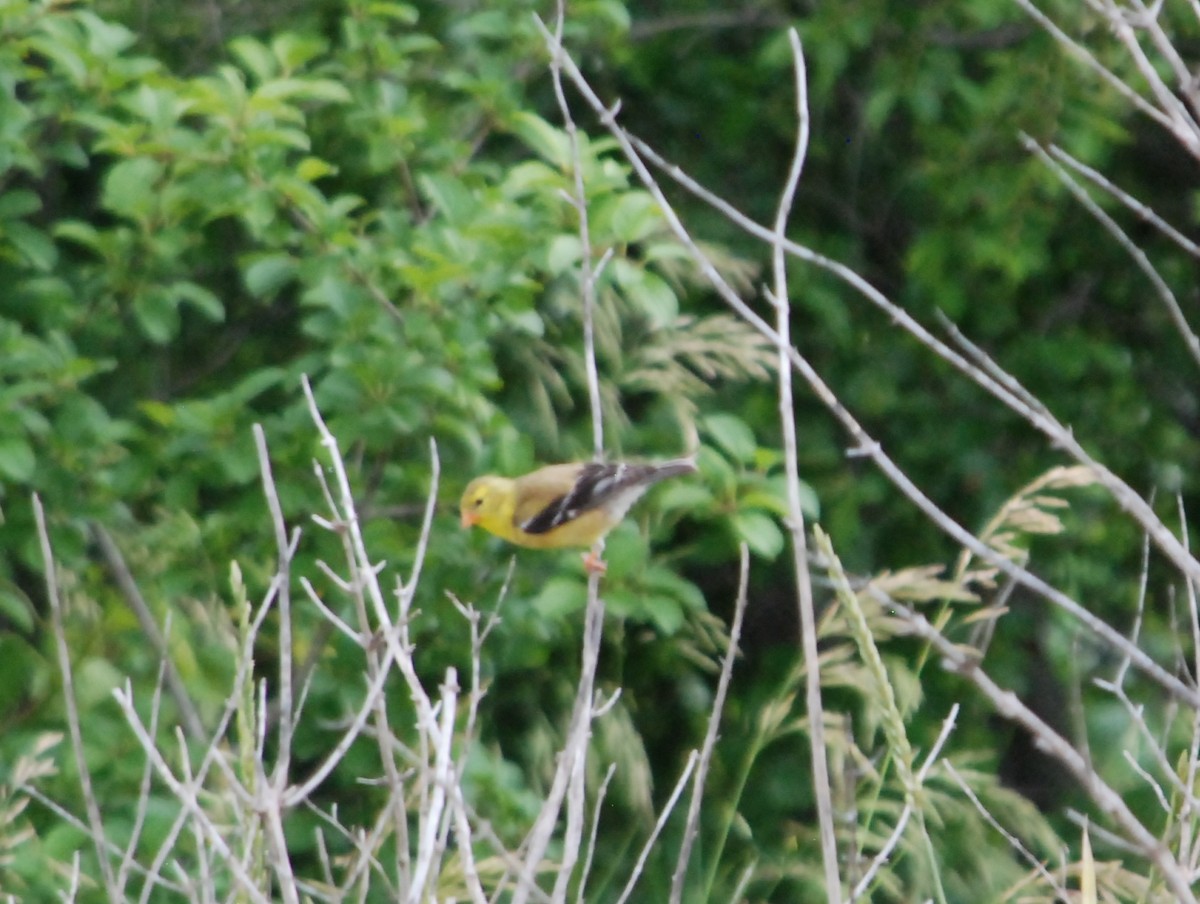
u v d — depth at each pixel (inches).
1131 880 277.6
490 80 466.0
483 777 412.2
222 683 443.5
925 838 218.2
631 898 564.7
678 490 401.1
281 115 426.6
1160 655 648.4
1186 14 574.2
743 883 336.5
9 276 456.1
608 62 603.2
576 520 411.2
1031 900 309.3
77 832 376.5
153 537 441.4
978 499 644.7
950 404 648.4
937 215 620.1
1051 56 574.9
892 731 201.5
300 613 449.7
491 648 474.0
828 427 638.5
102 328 440.5
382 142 459.5
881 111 585.3
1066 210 647.1
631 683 602.9
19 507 415.8
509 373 527.5
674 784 622.2
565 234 401.1
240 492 449.7
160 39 531.8
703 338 601.0
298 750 449.7
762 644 664.4
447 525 445.7
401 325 417.4
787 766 622.8
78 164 438.9
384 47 467.8
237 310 525.3
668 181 628.1
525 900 203.8
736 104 622.2
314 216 422.3
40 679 424.5
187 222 447.5
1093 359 645.3
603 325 505.7
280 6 534.0
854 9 574.9
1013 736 668.7
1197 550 657.0
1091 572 645.3
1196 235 669.3
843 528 625.3
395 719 457.1
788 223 636.1
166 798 401.7
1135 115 655.1
